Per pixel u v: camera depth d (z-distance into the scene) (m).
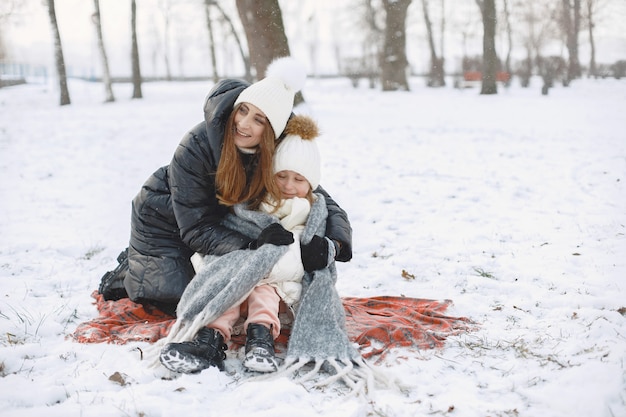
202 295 3.53
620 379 2.99
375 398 3.02
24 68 47.94
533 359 3.39
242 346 3.70
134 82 27.98
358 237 6.60
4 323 3.98
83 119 18.91
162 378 3.24
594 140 12.91
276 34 15.45
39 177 10.47
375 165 10.68
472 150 12.08
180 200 3.81
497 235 6.35
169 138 14.72
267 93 3.65
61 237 6.80
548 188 8.59
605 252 5.51
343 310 3.77
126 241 6.71
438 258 5.70
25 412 2.79
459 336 3.81
